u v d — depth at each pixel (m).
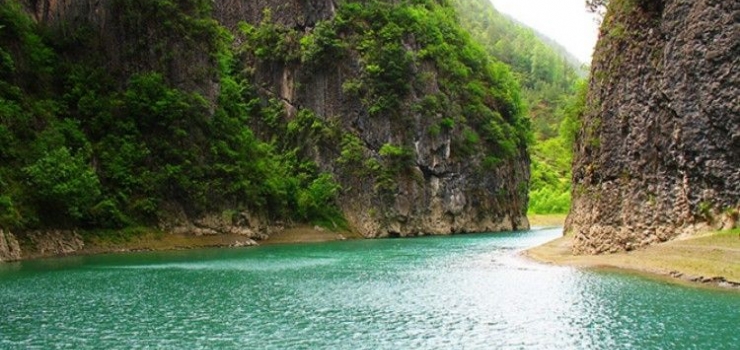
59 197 61.41
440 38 120.38
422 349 23.75
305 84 112.25
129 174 72.62
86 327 27.64
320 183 104.50
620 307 30.50
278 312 31.00
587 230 53.19
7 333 26.45
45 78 72.25
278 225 91.75
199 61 85.19
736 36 42.12
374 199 104.88
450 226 111.75
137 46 80.31
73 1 79.62
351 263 55.44
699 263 38.94
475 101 121.31
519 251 65.94
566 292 35.50
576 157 67.88
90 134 72.81
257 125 114.56
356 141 107.50
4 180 58.34
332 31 111.56
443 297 35.03
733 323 26.64
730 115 42.06
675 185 45.81
